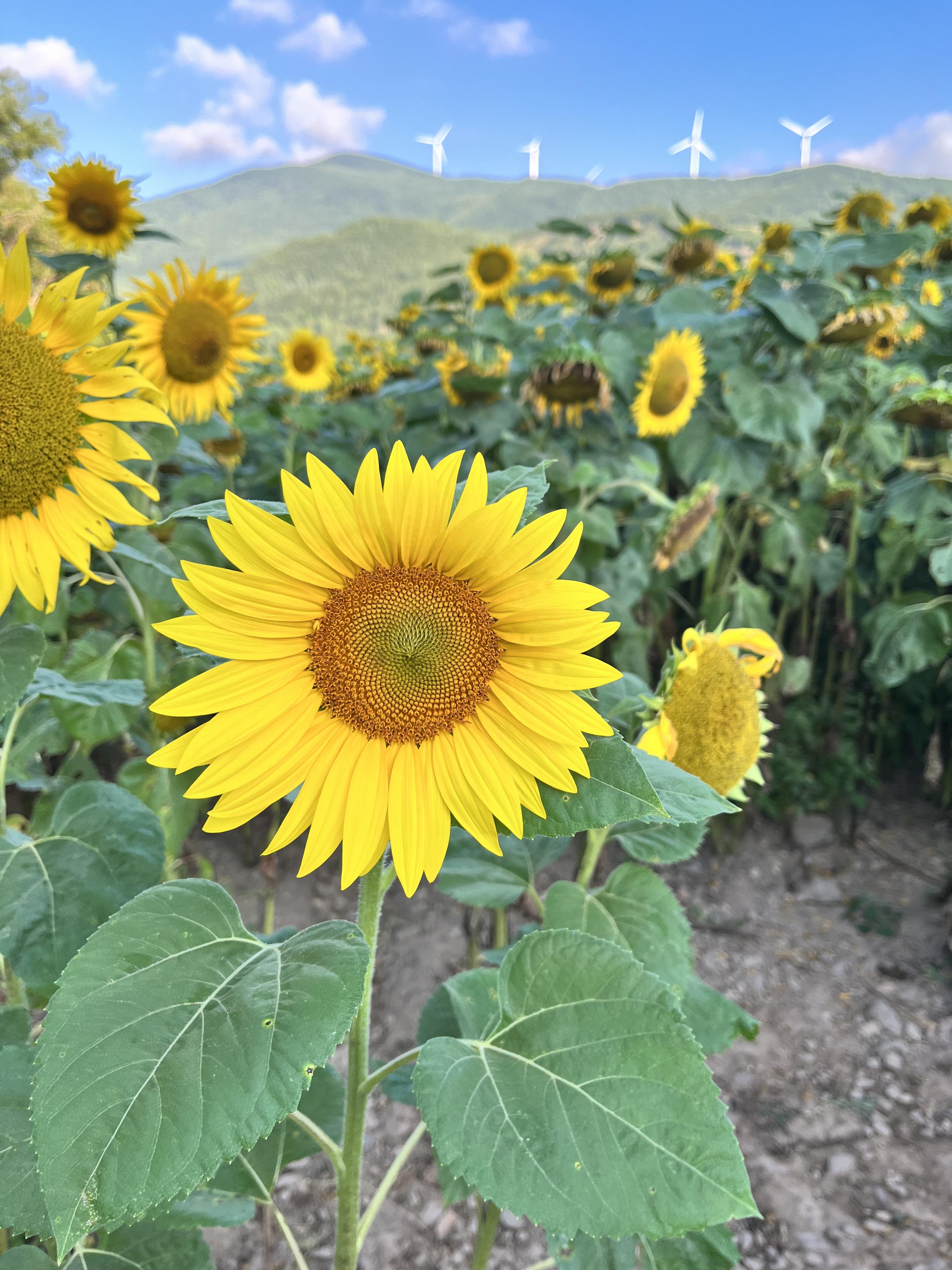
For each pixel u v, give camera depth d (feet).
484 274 8.48
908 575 6.07
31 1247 2.00
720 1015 2.44
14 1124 1.83
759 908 5.23
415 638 1.59
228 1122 1.31
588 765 1.60
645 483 4.60
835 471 5.48
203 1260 2.13
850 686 6.03
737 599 5.23
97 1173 1.28
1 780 2.31
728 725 2.10
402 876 1.59
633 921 2.24
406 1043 4.13
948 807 6.12
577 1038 1.62
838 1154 3.63
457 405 5.21
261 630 1.60
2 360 2.07
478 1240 2.57
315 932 1.58
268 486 6.53
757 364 5.19
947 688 5.84
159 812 3.38
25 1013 2.10
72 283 2.14
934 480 4.88
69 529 2.18
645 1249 2.00
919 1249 3.23
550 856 2.59
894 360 6.15
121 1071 1.35
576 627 1.58
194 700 1.58
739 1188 1.43
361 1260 3.22
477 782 1.61
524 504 1.62
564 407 4.66
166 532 3.99
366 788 1.62
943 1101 3.89
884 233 4.89
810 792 5.71
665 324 5.11
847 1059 4.14
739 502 5.38
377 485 1.59
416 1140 2.25
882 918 5.04
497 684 1.63
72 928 1.94
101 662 3.47
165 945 1.54
